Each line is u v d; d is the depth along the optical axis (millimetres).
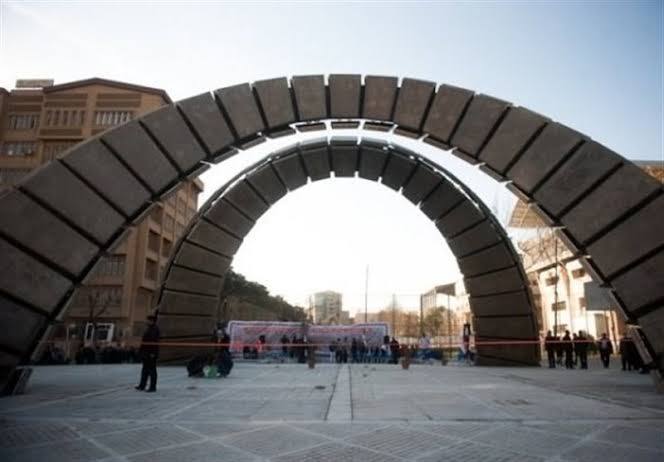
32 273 8336
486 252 20594
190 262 19703
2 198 8359
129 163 9406
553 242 41656
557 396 9922
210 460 5039
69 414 7613
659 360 8500
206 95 10383
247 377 14758
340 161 20516
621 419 7234
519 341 20266
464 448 5516
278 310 81125
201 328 19766
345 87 10852
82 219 8805
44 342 9242
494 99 10391
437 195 20562
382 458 5113
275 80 10812
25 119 52062
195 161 10000
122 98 51500
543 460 5020
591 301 30922
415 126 10602
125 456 5188
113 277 47906
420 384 12594
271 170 20078
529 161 9836
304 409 8195
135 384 12156
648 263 8695
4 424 6793
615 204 9070
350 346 25688
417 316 52594
